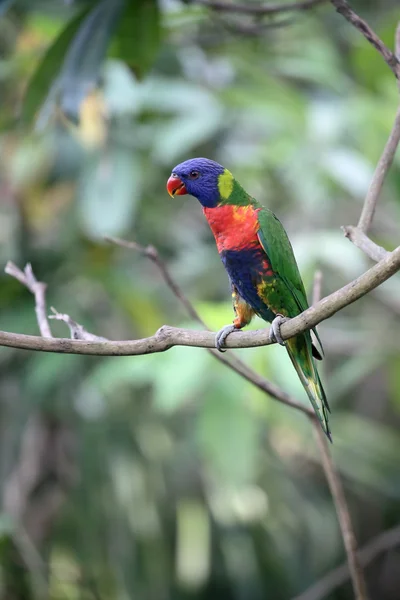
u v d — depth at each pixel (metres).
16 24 10.64
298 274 6.01
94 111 9.05
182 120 9.36
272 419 9.23
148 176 10.09
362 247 4.84
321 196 10.17
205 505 11.55
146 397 11.13
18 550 9.41
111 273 9.31
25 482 10.79
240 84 10.16
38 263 9.63
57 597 10.04
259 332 4.70
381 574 14.55
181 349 7.82
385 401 13.66
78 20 6.29
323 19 12.00
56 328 9.13
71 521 10.72
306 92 10.98
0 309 9.20
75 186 9.92
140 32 6.64
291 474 12.40
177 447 11.27
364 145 9.72
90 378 9.34
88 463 10.66
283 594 11.38
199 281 10.51
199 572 11.32
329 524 12.36
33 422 10.91
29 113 6.57
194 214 11.70
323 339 10.34
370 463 11.71
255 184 11.14
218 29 10.92
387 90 10.02
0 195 9.96
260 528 11.46
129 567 10.82
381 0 11.97
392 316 12.05
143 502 11.09
